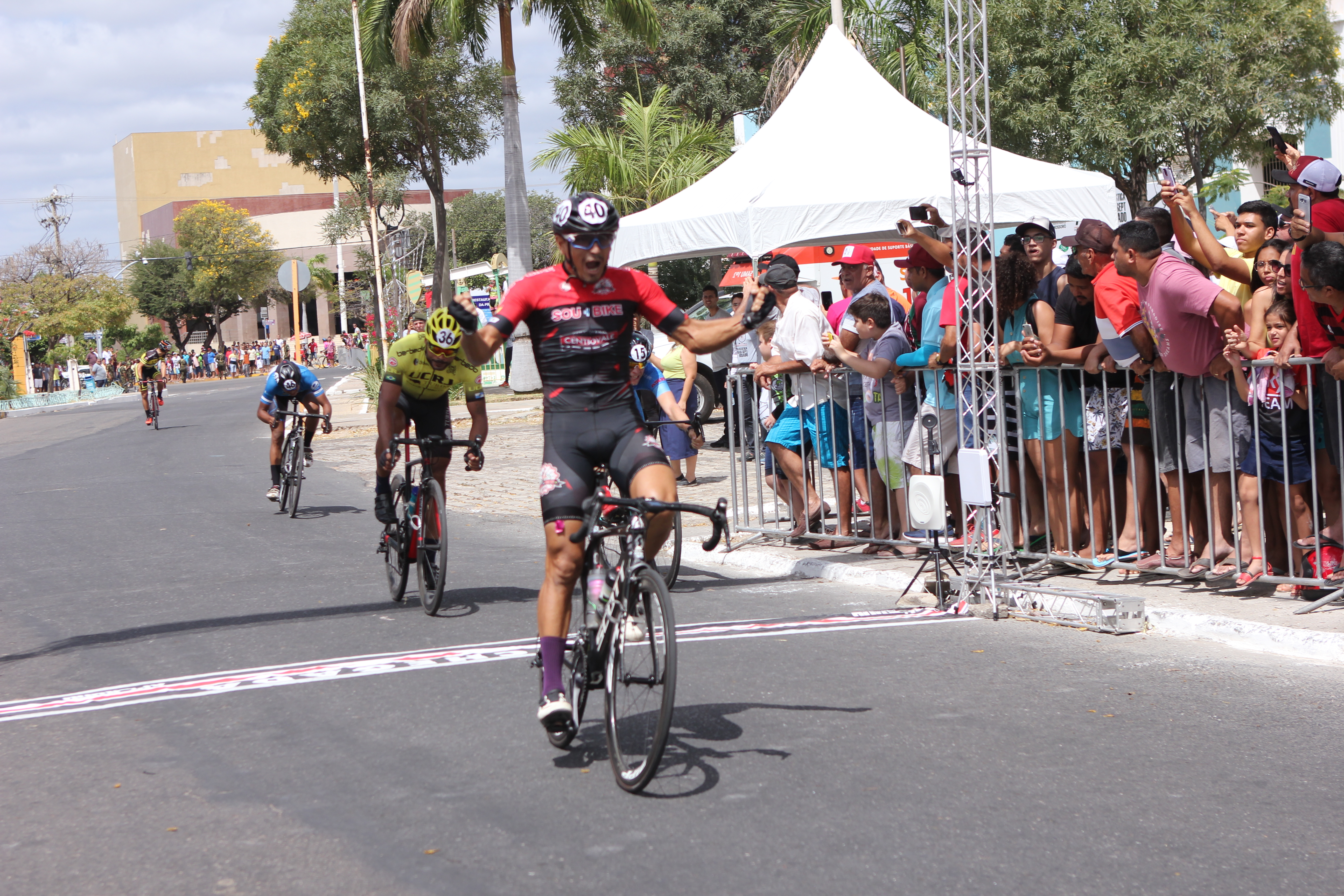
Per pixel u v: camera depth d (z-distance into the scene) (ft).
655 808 13.10
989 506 21.89
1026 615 21.44
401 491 25.20
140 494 48.26
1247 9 64.95
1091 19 66.03
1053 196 30.45
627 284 14.84
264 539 35.09
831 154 31.55
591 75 120.37
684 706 16.67
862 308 25.79
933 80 72.02
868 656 19.08
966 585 22.18
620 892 11.10
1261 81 64.64
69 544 36.27
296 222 302.66
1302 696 16.28
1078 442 23.88
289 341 193.06
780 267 27.50
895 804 12.96
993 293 22.35
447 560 28.32
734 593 24.68
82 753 16.03
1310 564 21.06
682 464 41.04
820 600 23.75
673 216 32.81
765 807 13.00
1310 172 19.02
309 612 24.61
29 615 25.96
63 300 217.36
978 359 23.18
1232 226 24.64
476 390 25.43
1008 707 16.22
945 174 30.09
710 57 119.85
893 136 31.89
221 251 264.52
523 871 11.65
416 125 121.08
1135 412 22.93
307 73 124.98
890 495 26.25
